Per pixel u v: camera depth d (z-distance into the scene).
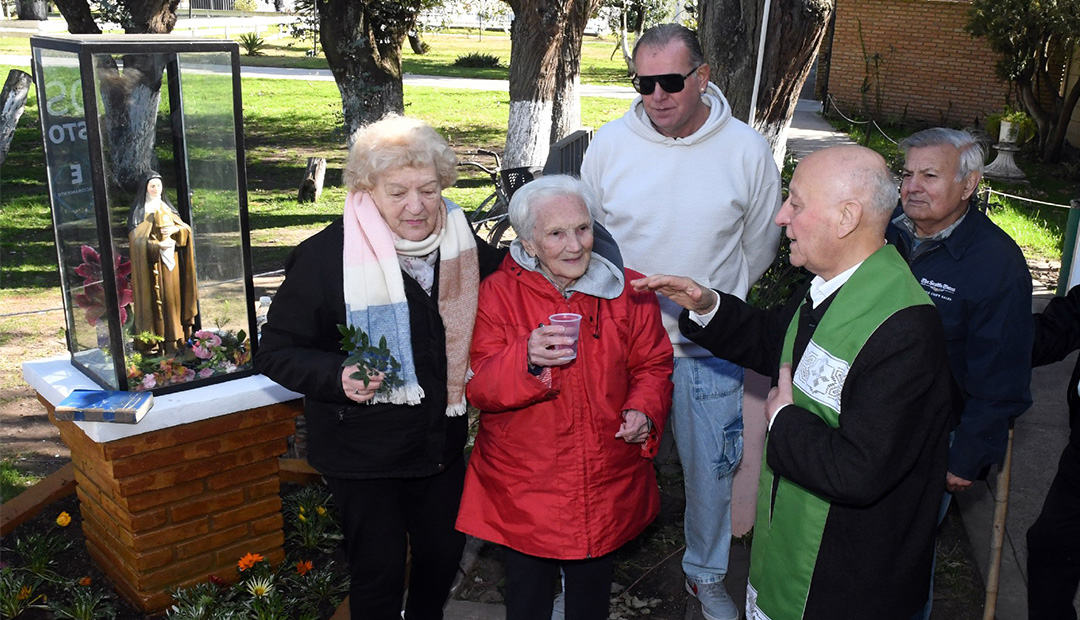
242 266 3.16
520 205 2.58
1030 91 16.30
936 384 2.07
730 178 3.13
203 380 3.12
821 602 2.21
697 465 3.26
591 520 2.62
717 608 3.36
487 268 2.92
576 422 2.59
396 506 2.80
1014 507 4.34
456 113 20.39
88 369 3.19
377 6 11.81
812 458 2.09
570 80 12.77
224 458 3.25
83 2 10.31
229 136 3.02
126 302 2.93
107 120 2.72
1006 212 11.77
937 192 2.78
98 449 3.05
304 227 10.73
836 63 20.95
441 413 2.73
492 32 47.75
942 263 2.89
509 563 2.75
